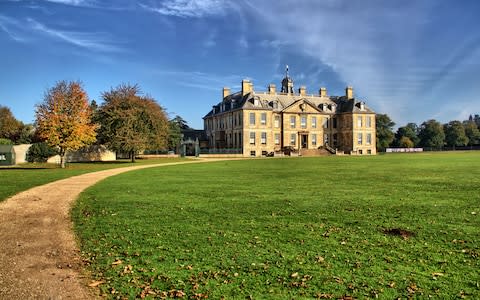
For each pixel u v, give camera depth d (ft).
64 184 73.31
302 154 269.64
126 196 55.52
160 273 24.32
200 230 34.53
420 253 27.58
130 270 24.97
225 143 302.04
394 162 140.46
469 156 190.39
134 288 22.17
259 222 37.29
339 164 132.36
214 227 35.53
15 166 145.59
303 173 92.84
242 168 116.26
